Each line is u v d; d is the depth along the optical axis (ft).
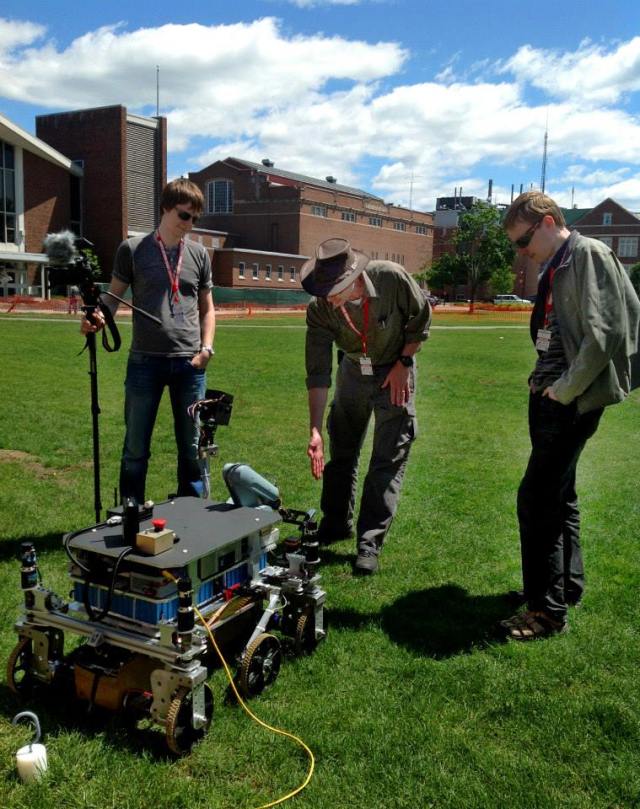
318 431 13.87
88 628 9.14
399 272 13.62
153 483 21.21
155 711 8.60
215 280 213.66
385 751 8.85
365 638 11.79
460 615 12.73
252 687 9.95
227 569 10.07
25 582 9.62
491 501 19.84
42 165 166.61
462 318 147.54
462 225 257.34
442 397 41.04
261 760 8.67
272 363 55.42
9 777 8.23
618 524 17.81
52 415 31.27
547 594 11.85
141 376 14.75
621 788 8.23
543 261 11.50
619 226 263.08
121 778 8.21
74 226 182.50
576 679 10.57
